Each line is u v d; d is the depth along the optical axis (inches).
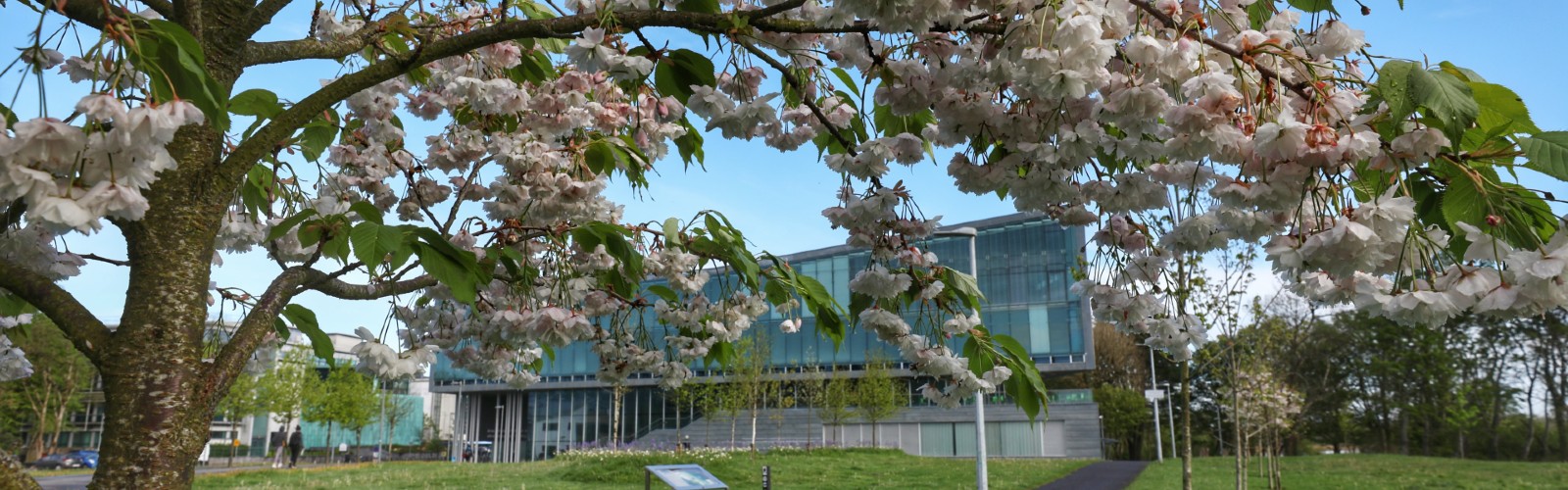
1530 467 826.2
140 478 60.6
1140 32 62.2
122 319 65.0
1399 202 52.6
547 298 126.6
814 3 84.0
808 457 1012.5
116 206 44.8
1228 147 59.2
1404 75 48.1
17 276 65.9
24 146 43.2
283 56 84.4
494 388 1798.7
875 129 99.3
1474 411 1301.7
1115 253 105.6
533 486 657.6
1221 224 71.4
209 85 55.2
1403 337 1374.3
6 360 99.1
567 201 114.4
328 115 119.9
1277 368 584.7
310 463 1647.4
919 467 841.5
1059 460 1118.4
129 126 45.0
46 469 1338.6
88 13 56.6
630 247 88.0
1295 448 1706.4
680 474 310.8
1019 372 103.1
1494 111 51.2
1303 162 54.3
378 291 95.3
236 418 1338.6
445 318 137.6
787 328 191.8
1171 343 106.3
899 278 100.3
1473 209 56.7
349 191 131.7
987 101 76.7
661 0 78.4
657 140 121.1
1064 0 59.0
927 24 64.4
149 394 62.8
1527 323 1279.5
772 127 101.5
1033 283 1244.5
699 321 146.9
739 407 1145.4
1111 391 1881.2
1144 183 81.4
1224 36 68.6
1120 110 62.8
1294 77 61.7
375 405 1475.1
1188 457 338.6
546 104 112.9
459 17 113.4
